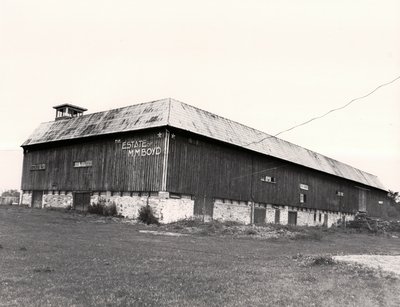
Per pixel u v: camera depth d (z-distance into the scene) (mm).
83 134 36500
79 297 8586
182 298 8859
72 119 40906
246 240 25312
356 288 10484
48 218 29797
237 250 19750
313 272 12789
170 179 30609
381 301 9242
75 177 37219
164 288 9680
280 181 42875
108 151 34750
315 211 49281
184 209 31531
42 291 8969
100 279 10406
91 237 20922
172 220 30516
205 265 13773
